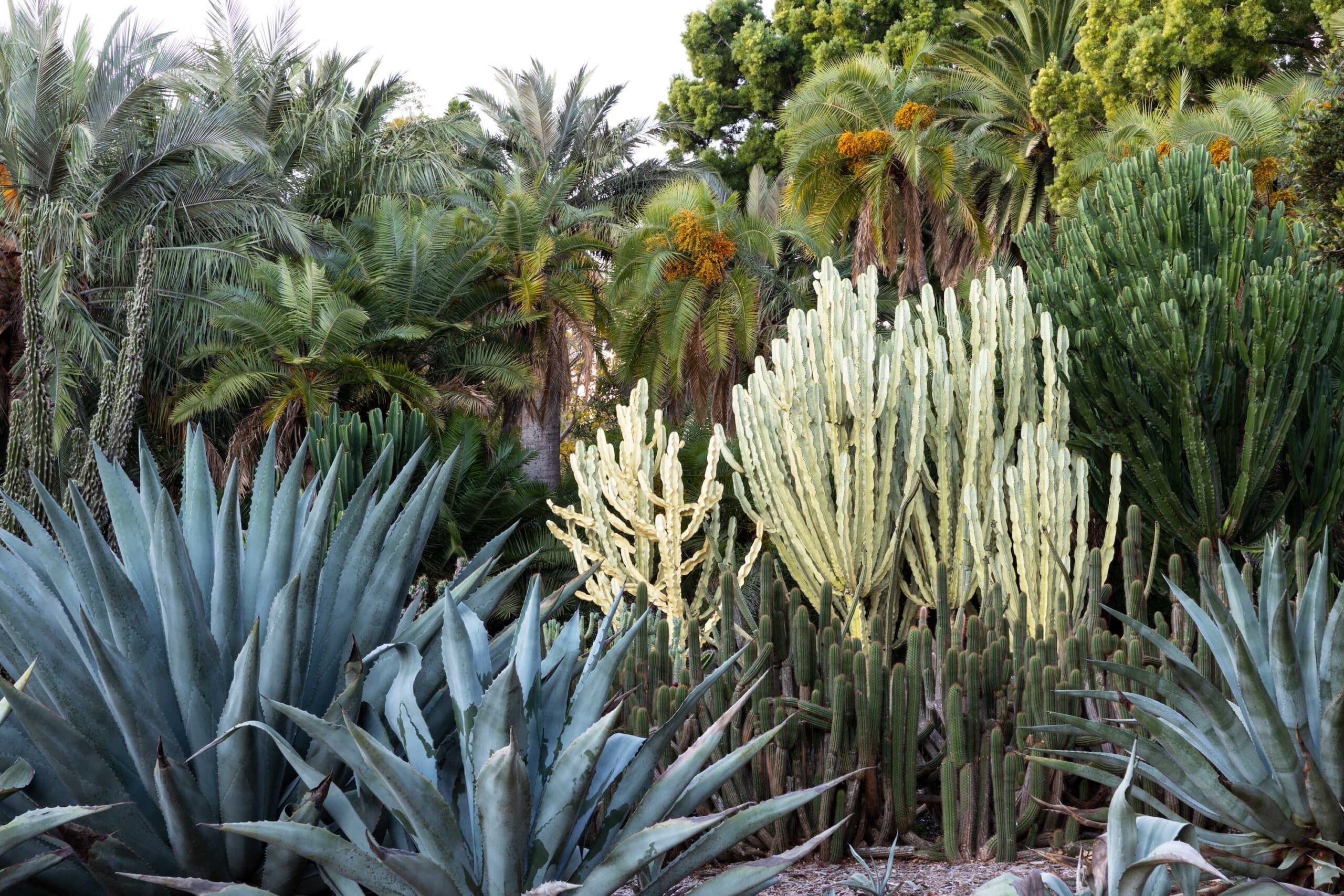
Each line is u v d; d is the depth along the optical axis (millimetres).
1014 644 3811
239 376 14102
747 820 2160
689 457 13102
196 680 2324
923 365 5184
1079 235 6113
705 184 19234
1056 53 21328
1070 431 5586
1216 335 4930
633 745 2340
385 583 2670
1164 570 5223
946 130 18984
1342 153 7070
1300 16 16406
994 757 3355
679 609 5910
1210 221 5391
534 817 2133
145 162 16141
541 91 25297
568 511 6168
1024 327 5223
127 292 15234
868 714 3557
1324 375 5043
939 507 5238
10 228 13078
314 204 20359
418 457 2764
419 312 16438
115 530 2648
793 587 7551
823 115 18484
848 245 22172
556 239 18422
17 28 14516
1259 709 2582
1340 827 2604
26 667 2346
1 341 12656
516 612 12586
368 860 2002
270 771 2320
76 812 1933
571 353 22156
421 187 21234
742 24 29078
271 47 20750
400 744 2416
